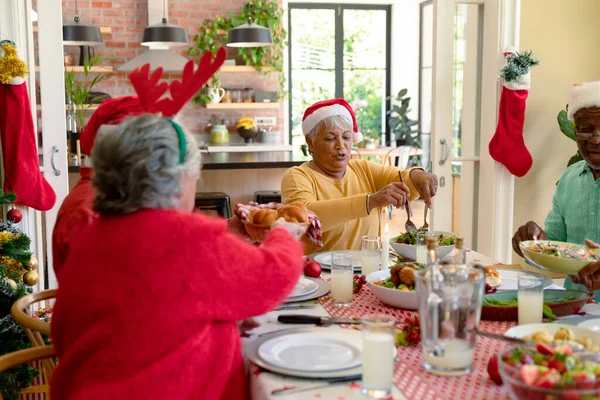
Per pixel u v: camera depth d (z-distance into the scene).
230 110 7.84
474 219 4.16
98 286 1.17
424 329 1.27
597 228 2.54
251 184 5.45
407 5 9.16
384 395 1.16
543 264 1.85
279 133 7.47
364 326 1.18
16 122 3.41
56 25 3.70
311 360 1.31
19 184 3.46
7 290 2.45
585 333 1.34
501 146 3.89
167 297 1.15
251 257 1.23
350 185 2.67
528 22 3.98
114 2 7.52
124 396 1.13
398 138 8.72
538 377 1.02
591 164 2.51
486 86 4.03
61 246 1.77
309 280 1.95
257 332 1.54
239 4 7.78
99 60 7.16
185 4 7.68
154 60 6.93
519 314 1.54
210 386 1.21
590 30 4.06
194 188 1.31
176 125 1.25
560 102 4.09
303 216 1.72
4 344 2.43
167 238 1.16
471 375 1.26
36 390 2.51
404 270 1.74
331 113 2.58
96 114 2.00
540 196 4.14
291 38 9.20
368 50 9.36
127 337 1.15
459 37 3.94
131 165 1.18
